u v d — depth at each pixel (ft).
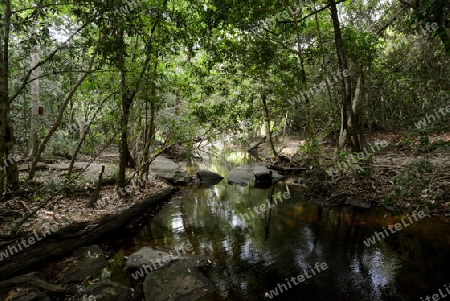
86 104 38.40
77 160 43.62
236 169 46.37
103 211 21.81
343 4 38.40
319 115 58.75
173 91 29.84
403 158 34.88
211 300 12.94
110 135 35.91
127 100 24.29
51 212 19.07
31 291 12.75
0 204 18.17
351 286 13.66
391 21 32.12
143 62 25.99
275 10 27.02
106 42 17.51
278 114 62.08
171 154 63.98
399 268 14.92
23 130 35.81
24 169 30.12
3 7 21.16
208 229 22.20
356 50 29.12
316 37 36.50
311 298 12.89
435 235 18.24
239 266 16.06
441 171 22.94
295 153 54.24
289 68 30.81
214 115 34.94
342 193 28.17
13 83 34.01
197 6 24.71
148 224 23.65
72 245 17.07
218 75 36.14
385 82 42.19
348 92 27.91
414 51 37.17
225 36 31.58
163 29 21.42
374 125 56.49
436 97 38.01
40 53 32.58
